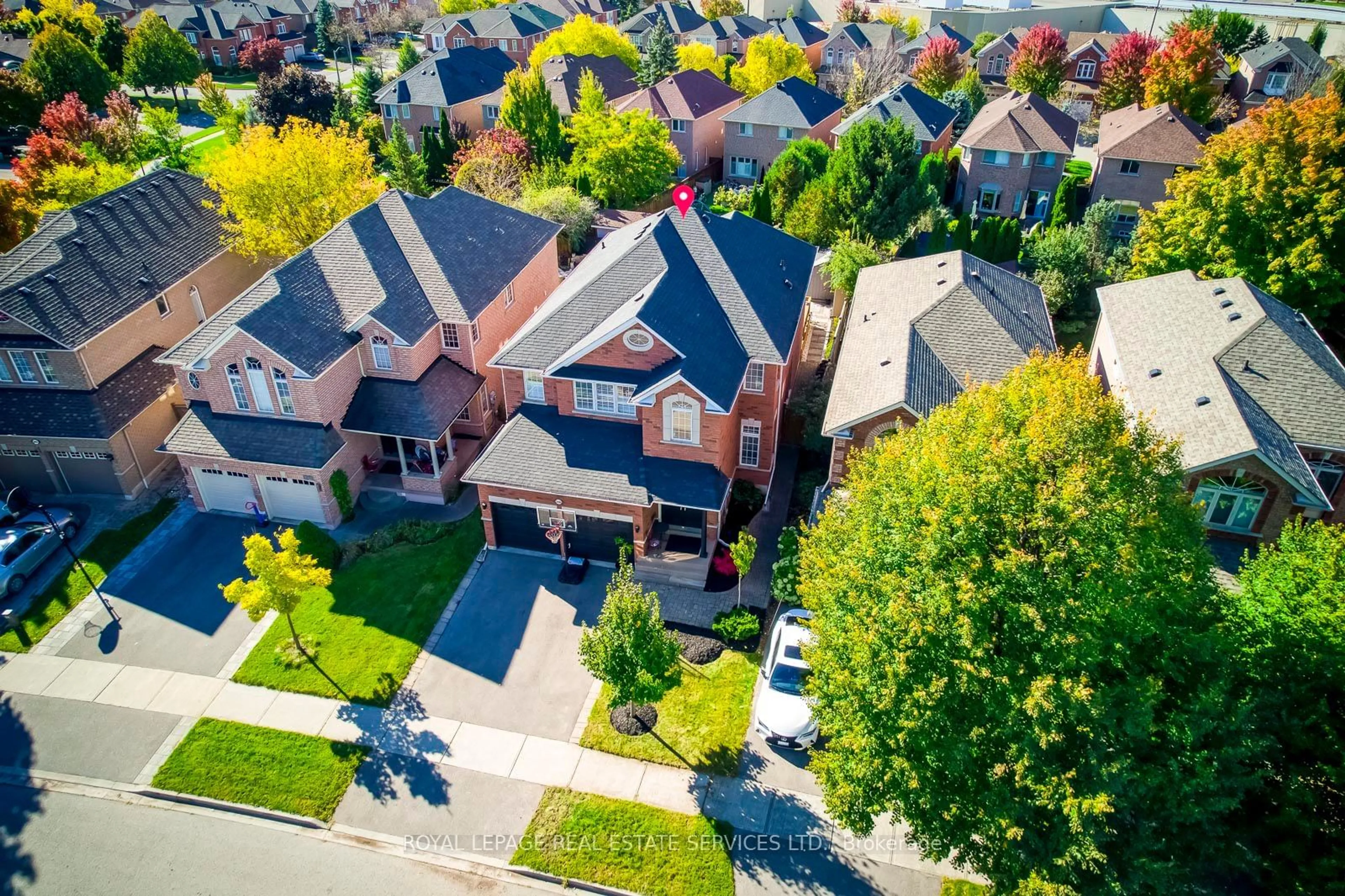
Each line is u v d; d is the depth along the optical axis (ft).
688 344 103.71
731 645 97.81
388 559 112.16
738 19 376.48
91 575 111.65
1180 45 233.35
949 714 64.85
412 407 119.85
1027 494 64.13
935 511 65.36
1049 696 58.39
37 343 118.21
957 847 67.21
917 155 203.92
